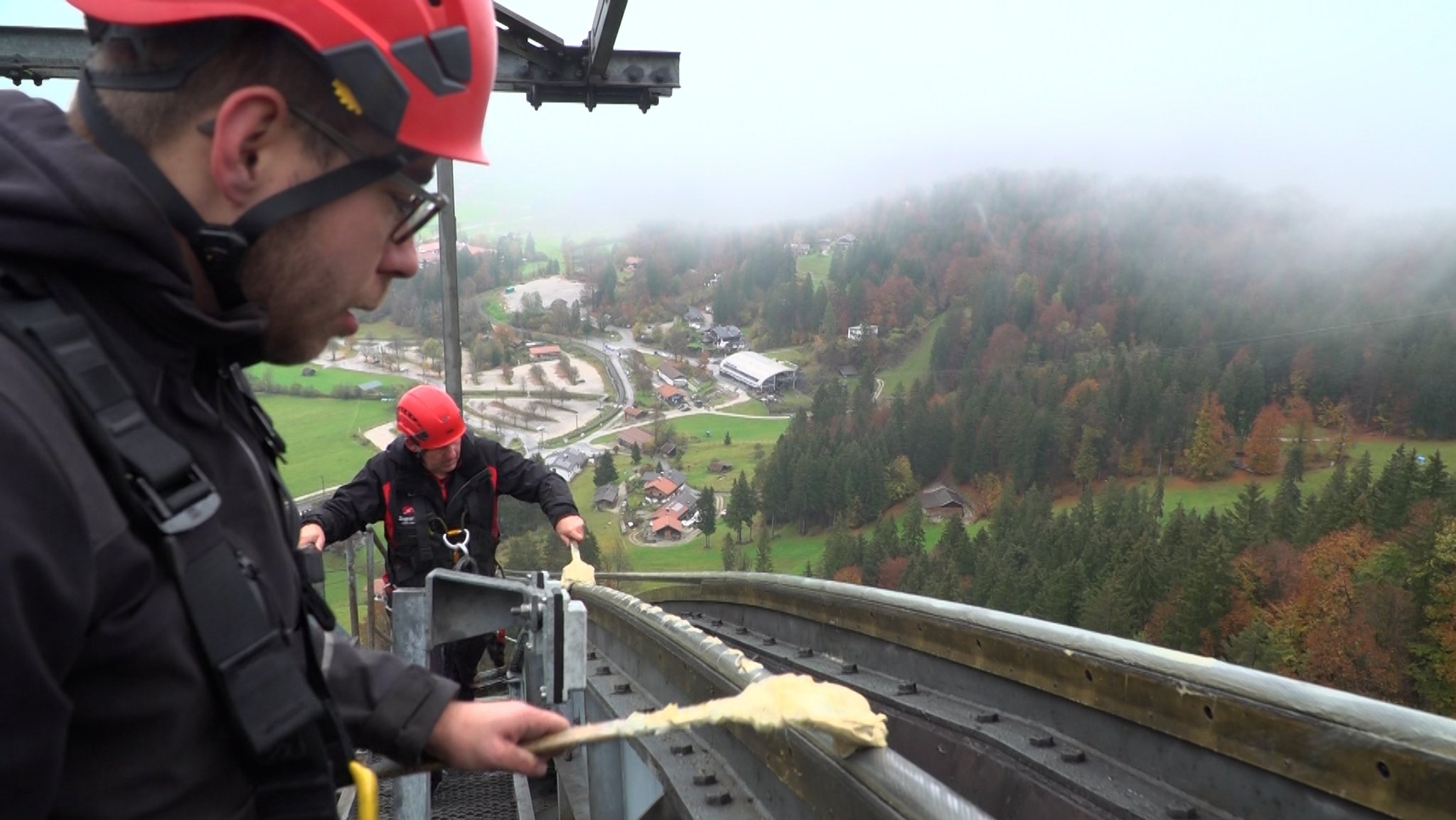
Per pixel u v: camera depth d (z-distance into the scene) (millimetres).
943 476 83438
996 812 3039
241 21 916
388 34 1004
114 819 862
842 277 151375
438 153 1068
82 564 780
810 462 81812
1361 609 37281
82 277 889
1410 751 1896
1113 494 63781
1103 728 2896
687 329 149125
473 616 2967
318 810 999
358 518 4625
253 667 936
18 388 778
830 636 5098
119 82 931
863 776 1575
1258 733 2285
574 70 9344
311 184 971
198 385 1033
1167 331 104688
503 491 4844
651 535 82250
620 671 4504
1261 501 47031
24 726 750
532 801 4188
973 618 3539
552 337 147000
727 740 2617
